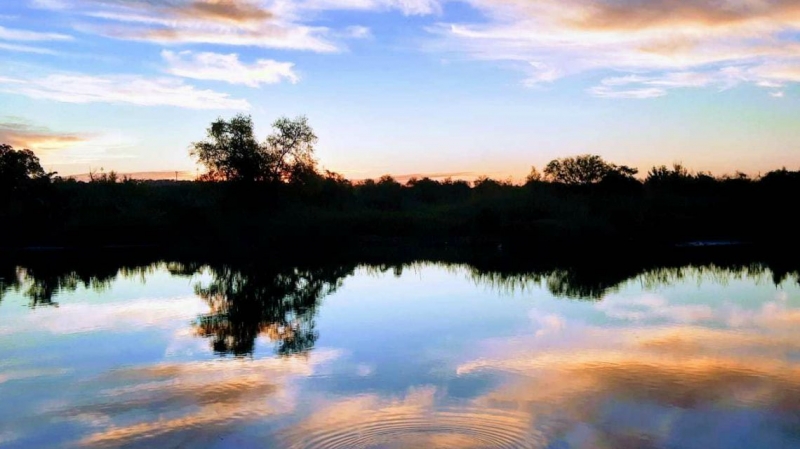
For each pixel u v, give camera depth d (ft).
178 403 31.60
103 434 27.96
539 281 74.08
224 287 75.77
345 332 47.37
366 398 31.24
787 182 136.56
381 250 122.93
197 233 146.00
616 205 133.59
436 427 27.07
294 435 26.81
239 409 30.32
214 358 40.37
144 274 91.66
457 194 207.51
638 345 41.22
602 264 91.50
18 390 34.60
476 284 73.15
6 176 186.80
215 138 160.56
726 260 94.84
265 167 162.40
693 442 25.58
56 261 113.09
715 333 44.55
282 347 42.86
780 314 51.47
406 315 53.98
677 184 166.50
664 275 77.71
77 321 54.80
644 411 28.96
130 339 46.91
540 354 39.22
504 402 30.25
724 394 31.22
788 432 26.61
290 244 135.74
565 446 25.03
